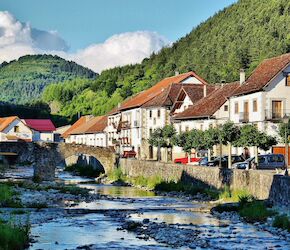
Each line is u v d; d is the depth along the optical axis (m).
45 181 87.06
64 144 91.06
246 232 36.97
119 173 88.75
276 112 76.88
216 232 37.06
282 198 43.00
